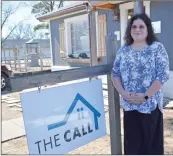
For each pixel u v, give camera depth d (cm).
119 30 736
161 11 616
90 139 249
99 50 801
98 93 255
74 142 235
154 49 215
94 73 244
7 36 1992
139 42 221
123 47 232
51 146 217
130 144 232
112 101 260
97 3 616
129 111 228
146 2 636
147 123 221
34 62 1509
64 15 960
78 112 238
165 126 420
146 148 229
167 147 340
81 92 240
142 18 219
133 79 220
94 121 252
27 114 200
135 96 216
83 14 896
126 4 692
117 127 265
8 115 521
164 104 543
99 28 804
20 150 340
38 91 207
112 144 269
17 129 427
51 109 216
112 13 750
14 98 695
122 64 226
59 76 219
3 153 326
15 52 1519
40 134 209
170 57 611
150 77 215
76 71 231
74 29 978
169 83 605
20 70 1316
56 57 1068
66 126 228
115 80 233
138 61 217
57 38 1048
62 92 224
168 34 610
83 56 919
